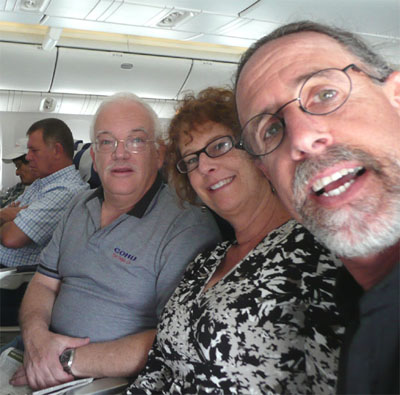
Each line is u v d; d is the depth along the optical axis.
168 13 2.21
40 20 2.31
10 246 1.19
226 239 0.81
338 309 0.41
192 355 0.55
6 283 1.11
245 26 2.43
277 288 0.48
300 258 0.48
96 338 0.74
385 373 0.30
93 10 2.15
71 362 0.70
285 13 2.22
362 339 0.31
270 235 0.56
